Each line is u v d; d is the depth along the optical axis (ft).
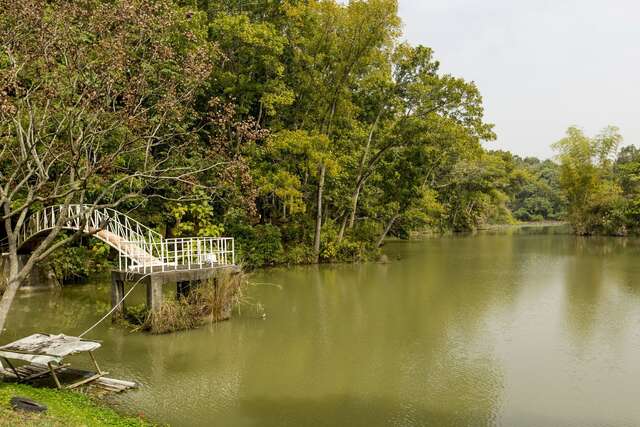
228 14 88.38
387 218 126.82
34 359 29.71
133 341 43.42
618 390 34.09
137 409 29.81
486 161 185.57
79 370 34.47
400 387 34.27
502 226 264.52
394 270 89.45
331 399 32.09
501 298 63.98
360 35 91.40
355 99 101.60
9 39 31.55
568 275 83.20
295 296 64.95
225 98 86.17
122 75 36.11
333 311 56.13
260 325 49.47
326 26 91.61
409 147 101.40
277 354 40.86
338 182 103.96
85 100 33.12
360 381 35.27
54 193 32.24
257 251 90.27
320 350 42.06
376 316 54.08
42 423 22.44
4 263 63.26
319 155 86.43
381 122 107.14
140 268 48.47
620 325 50.52
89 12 35.27
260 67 86.53
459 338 46.01
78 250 68.64
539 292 68.18
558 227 252.42
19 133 30.81
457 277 81.20
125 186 69.62
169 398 31.65
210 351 41.27
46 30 31.71
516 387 34.53
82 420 24.95
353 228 109.91
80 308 55.57
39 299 60.44
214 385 33.99
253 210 43.16
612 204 179.83
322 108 97.81
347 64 93.91
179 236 79.10
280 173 83.61
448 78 93.91
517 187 267.39
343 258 100.37
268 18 92.38
